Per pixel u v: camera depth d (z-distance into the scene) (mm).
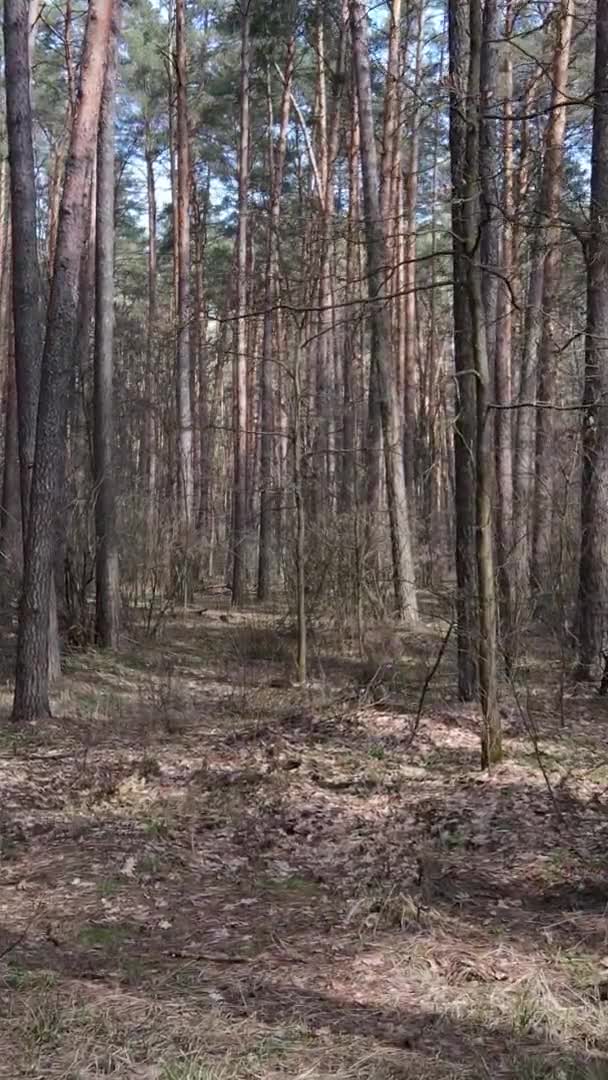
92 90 8648
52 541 9109
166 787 6910
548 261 14164
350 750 7770
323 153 23312
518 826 5871
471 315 6781
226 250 29078
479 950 4223
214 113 24812
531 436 16297
